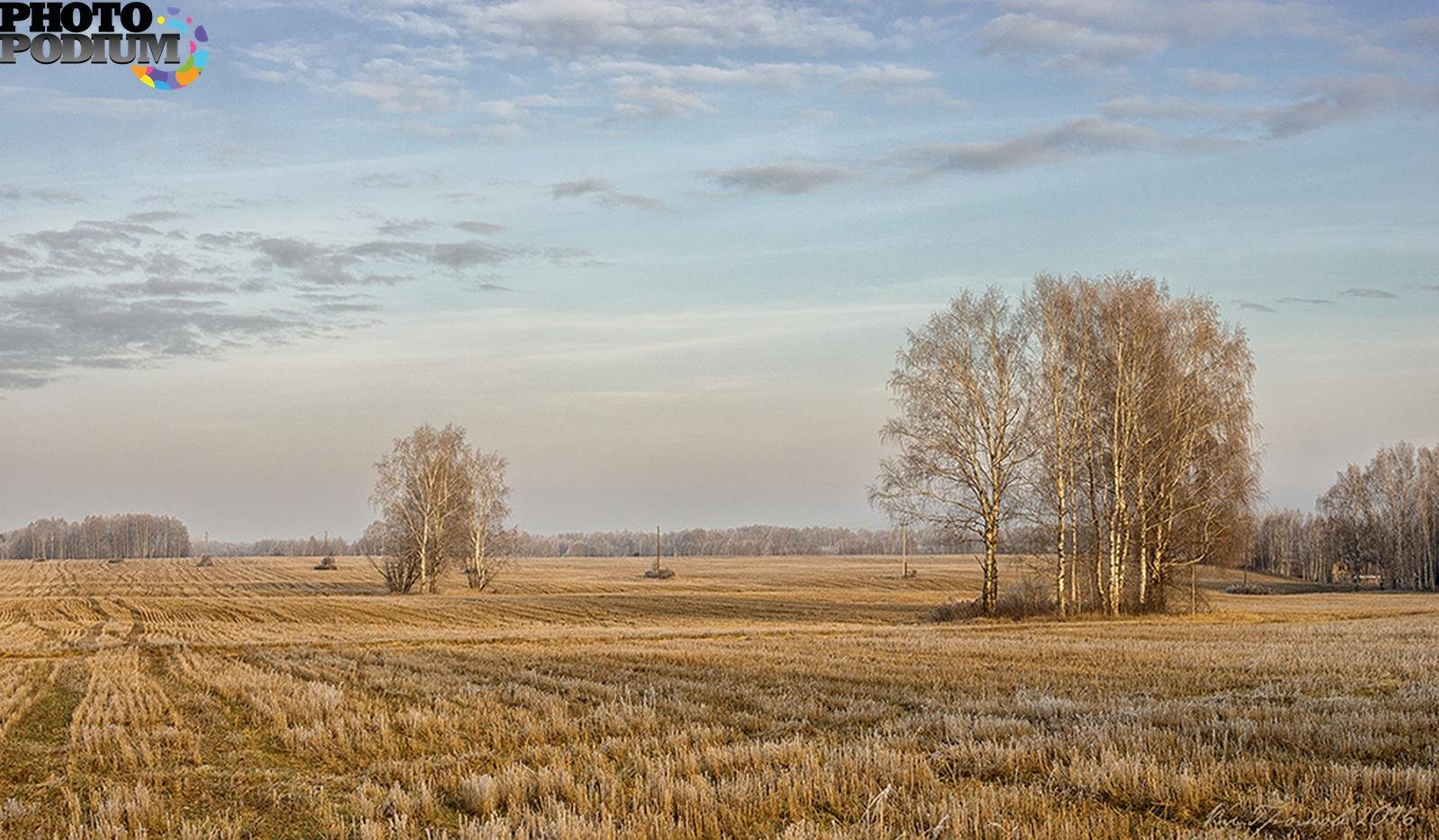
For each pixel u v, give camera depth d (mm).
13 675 28453
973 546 50969
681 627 50406
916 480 49688
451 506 93375
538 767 15008
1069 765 13562
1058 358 48188
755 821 11766
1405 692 19688
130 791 14102
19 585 114125
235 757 16484
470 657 31938
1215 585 117438
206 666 30047
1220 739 15094
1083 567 49844
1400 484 124000
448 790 13750
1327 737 14781
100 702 22484
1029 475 48375
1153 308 48500
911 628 44906
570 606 72250
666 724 18297
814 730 17719
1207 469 47719
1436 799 11359
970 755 14547
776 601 78625
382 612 67438
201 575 143625
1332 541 132250
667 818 11477
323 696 21781
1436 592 108625
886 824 11328
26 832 12258
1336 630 39281
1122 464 47906
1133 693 21156
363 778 14656
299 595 91562
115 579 129875
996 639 35531
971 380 49125
